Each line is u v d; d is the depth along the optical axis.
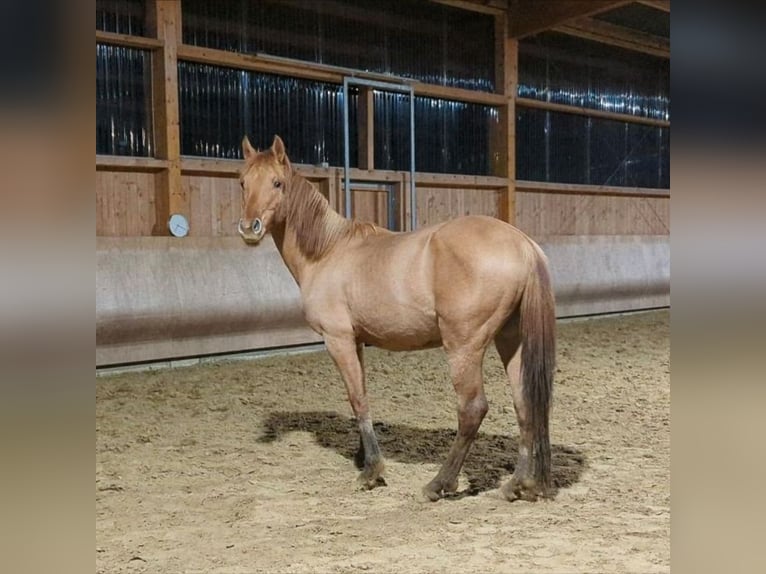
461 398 2.81
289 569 2.26
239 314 6.67
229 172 7.43
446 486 2.91
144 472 3.43
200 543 2.52
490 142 10.02
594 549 2.33
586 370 6.00
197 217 7.33
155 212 7.06
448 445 3.85
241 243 6.95
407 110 9.02
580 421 4.26
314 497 3.04
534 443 2.76
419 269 2.83
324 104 8.34
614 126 11.66
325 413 4.69
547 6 9.48
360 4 8.71
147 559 2.37
